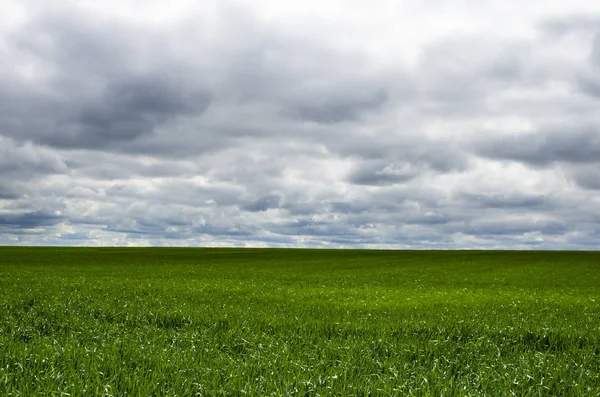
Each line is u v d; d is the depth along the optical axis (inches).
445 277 1614.2
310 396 250.4
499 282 1418.6
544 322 535.8
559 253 3774.6
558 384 287.7
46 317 527.5
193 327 486.3
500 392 270.2
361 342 400.5
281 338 417.4
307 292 966.4
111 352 332.8
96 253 3395.7
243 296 846.5
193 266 2178.9
